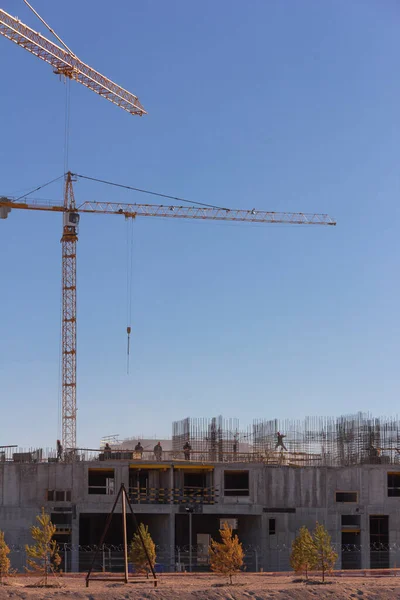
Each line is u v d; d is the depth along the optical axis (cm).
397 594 6175
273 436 10438
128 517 9612
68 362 16525
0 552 6500
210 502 9288
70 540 8975
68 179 16712
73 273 16700
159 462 9288
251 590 6022
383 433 10281
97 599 5528
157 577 6825
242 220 17525
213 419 10475
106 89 16188
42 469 9031
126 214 17000
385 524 10194
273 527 9494
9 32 14712
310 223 17550
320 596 6000
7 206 16250
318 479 9656
